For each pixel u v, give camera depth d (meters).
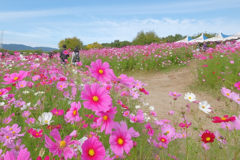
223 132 2.03
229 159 1.51
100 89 0.86
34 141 1.50
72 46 42.06
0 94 1.73
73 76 4.11
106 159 0.73
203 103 1.61
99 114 0.84
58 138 0.75
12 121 1.83
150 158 1.84
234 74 4.83
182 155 1.86
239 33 13.42
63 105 2.59
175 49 10.90
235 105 3.65
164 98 4.78
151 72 8.66
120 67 9.13
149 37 32.09
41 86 3.04
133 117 1.49
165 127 1.55
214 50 6.86
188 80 6.32
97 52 12.02
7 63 4.88
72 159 1.09
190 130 2.65
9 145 1.06
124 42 53.72
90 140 0.72
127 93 2.29
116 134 0.87
